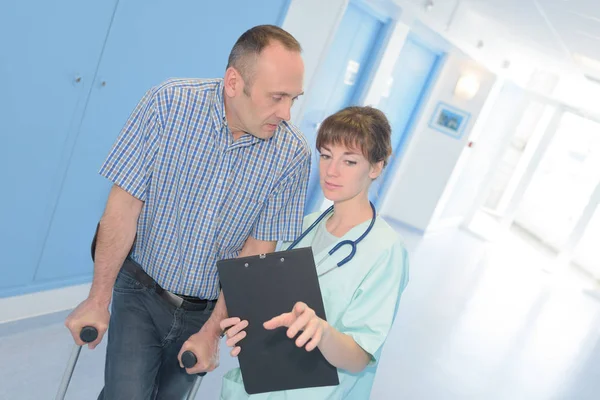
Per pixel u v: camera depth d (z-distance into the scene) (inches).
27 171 105.3
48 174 109.3
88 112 111.0
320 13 162.1
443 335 195.0
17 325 114.3
